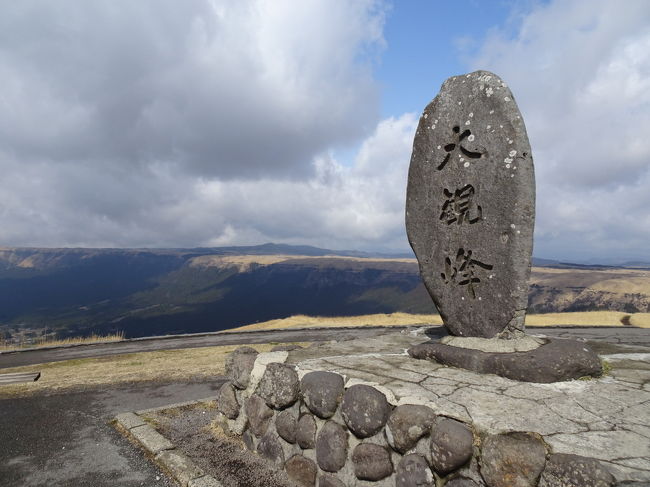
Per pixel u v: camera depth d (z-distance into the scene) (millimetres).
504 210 4301
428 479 2668
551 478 2139
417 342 5578
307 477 3512
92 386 6996
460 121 4797
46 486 3527
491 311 4348
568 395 3168
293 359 4410
